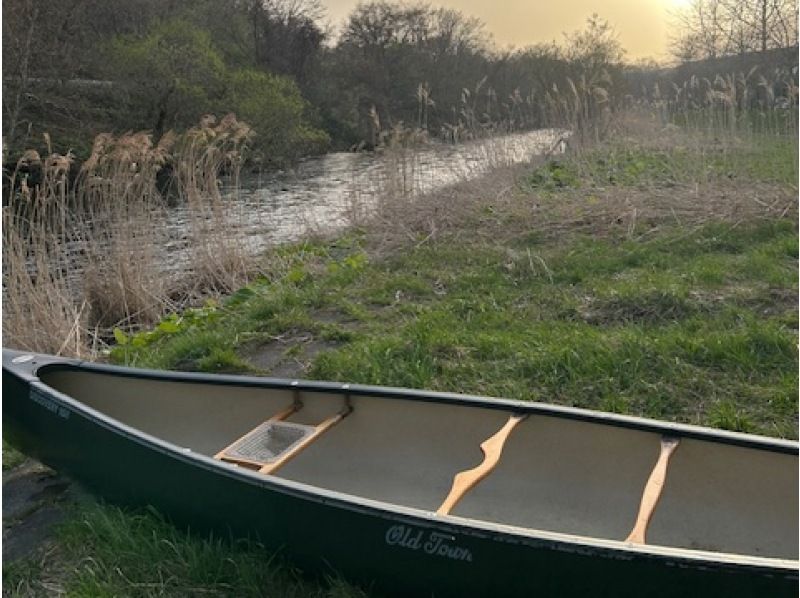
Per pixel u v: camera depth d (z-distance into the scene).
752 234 7.20
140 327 6.84
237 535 2.93
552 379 4.51
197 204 8.27
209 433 3.97
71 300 6.54
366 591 2.67
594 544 2.27
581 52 20.27
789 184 8.18
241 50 28.30
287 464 3.72
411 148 10.30
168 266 8.05
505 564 2.38
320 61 29.92
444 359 4.92
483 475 2.90
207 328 6.23
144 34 21.81
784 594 2.08
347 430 3.73
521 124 13.38
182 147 9.11
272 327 5.86
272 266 8.11
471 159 10.53
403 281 6.70
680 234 7.30
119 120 19.75
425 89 14.15
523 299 6.04
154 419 4.07
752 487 3.04
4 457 4.18
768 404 4.11
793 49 17.22
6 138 16.34
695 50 19.56
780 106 11.79
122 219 7.27
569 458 3.37
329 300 6.38
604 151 11.35
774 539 2.97
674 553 2.20
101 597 2.86
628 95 15.58
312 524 2.71
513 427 3.27
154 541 3.07
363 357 5.00
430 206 8.60
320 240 9.20
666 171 9.76
